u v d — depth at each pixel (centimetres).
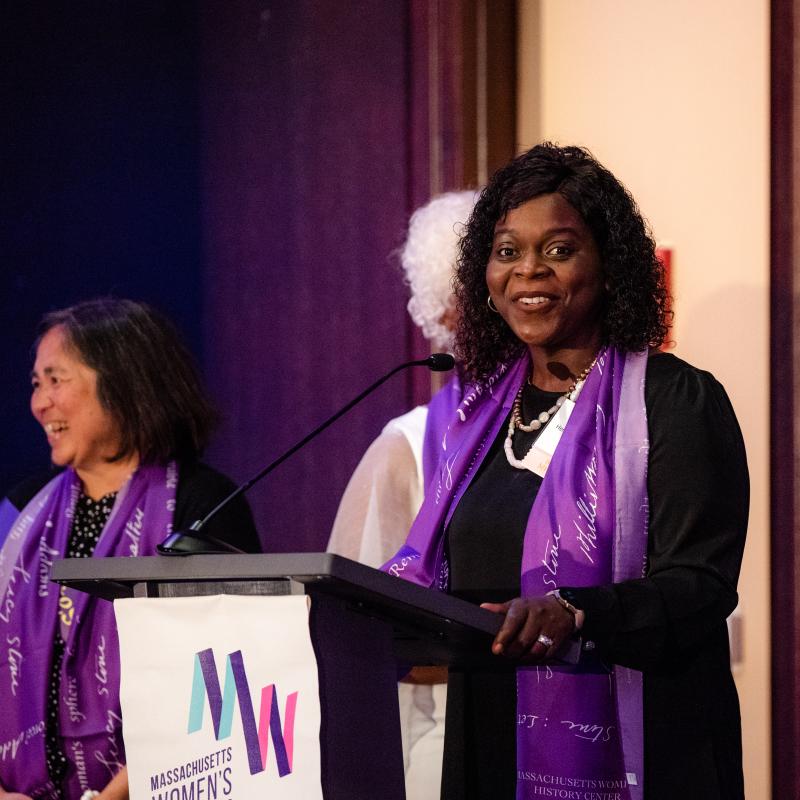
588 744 782
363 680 663
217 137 1772
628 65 1401
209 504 1099
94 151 1816
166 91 1811
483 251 873
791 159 1216
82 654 1066
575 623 688
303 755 624
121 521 1097
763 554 1276
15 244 1786
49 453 1759
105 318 1130
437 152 1492
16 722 1068
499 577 814
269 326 1702
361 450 1580
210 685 659
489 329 888
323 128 1636
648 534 776
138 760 682
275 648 634
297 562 605
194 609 662
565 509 796
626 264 820
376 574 614
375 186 1570
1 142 1781
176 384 1136
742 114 1317
